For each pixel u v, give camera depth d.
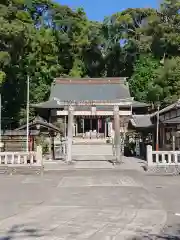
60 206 11.88
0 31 29.56
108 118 54.94
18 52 34.50
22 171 22.39
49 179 19.78
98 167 26.38
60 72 62.84
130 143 42.06
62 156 36.16
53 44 58.12
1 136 31.17
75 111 32.59
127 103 32.16
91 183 18.02
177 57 48.34
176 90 44.91
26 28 31.94
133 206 11.88
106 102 32.12
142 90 56.78
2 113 46.03
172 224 9.32
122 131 46.94
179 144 29.33
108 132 54.88
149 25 59.00
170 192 15.12
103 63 69.19
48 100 54.84
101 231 8.55
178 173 22.34
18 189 15.95
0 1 32.62
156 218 10.01
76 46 64.56
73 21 62.59
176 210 11.19
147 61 58.72
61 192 15.06
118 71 69.44
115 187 16.62
